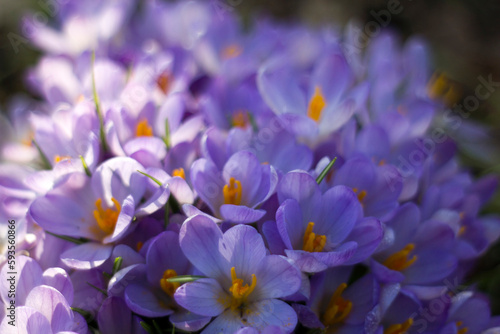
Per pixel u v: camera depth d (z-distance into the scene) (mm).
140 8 586
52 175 419
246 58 507
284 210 397
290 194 411
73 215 422
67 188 421
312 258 391
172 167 432
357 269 428
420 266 437
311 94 485
